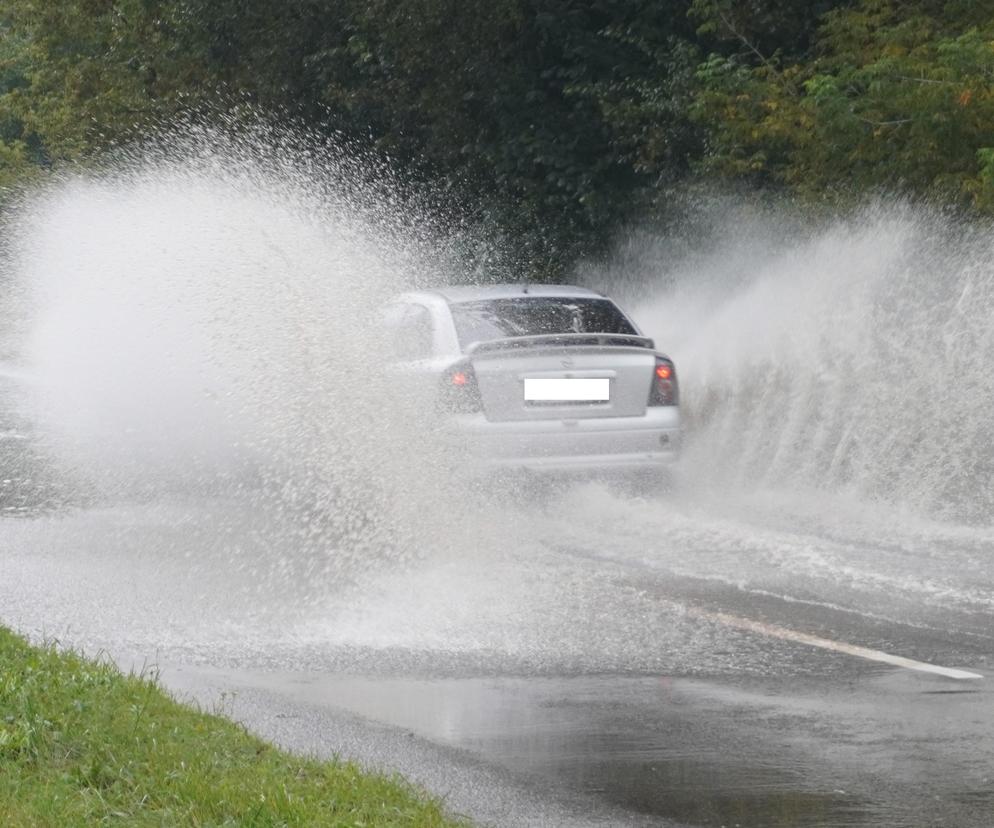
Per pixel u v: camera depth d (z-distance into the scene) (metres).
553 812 19.14
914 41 53.34
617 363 42.12
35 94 133.62
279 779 19.16
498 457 40.78
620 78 70.06
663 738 22.38
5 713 21.16
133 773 19.19
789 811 19.08
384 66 75.00
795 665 26.55
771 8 63.88
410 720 23.44
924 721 23.02
